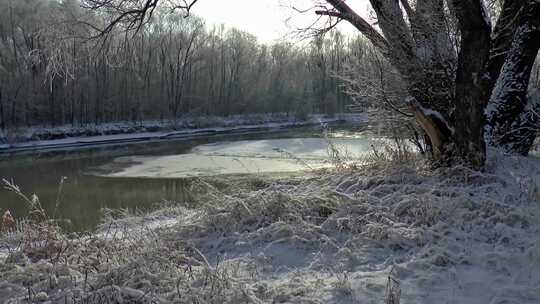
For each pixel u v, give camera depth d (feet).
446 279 12.80
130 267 13.51
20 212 45.11
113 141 128.36
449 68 23.47
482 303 11.32
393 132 27.17
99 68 146.10
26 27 121.29
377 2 24.12
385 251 15.53
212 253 16.90
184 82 180.34
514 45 25.32
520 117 25.54
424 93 23.52
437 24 23.72
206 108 179.73
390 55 24.07
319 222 18.72
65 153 101.71
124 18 29.94
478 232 15.97
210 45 191.01
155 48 168.66
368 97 26.99
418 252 14.93
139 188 56.59
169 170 70.13
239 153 87.76
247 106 188.85
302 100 177.78
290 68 186.80
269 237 17.46
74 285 13.23
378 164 24.58
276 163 71.41
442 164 22.41
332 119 123.65
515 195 18.49
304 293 12.33
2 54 129.70
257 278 13.74
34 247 16.46
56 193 54.85
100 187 58.18
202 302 11.59
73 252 16.07
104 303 12.01
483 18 19.98
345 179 23.08
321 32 29.48
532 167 22.33
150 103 160.04
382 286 12.49
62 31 28.96
